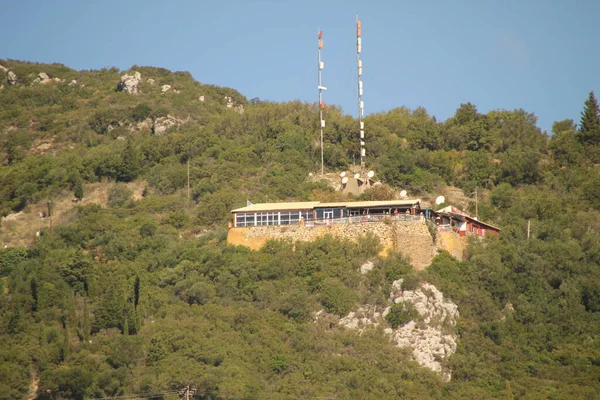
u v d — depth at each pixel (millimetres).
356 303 129125
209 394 113062
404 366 118562
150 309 132750
